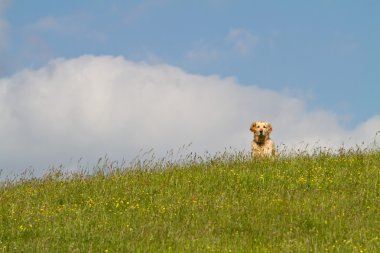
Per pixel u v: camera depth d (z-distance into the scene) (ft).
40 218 51.55
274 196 56.70
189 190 60.70
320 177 62.69
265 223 48.55
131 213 52.60
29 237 47.09
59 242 45.37
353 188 59.26
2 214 53.21
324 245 42.63
